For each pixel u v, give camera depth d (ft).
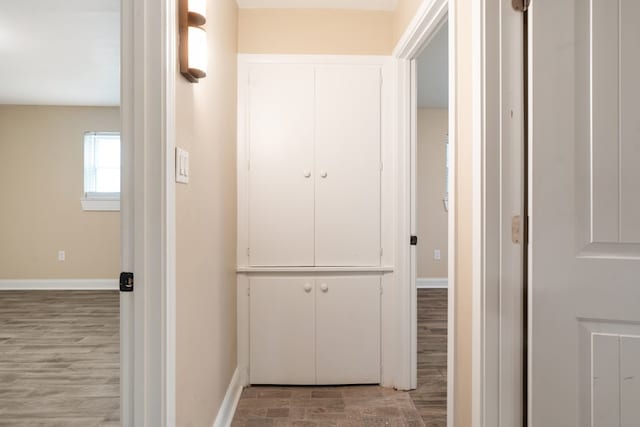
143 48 3.77
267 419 6.86
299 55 8.03
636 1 3.71
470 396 4.38
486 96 3.98
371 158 8.10
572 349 3.79
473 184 4.20
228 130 7.01
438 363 9.28
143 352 3.79
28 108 16.47
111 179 16.84
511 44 3.99
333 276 8.07
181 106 4.36
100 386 8.02
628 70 3.73
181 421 4.38
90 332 11.32
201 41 4.46
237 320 7.97
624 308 3.72
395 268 7.96
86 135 16.65
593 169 3.76
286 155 8.03
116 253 16.70
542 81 3.80
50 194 16.57
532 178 3.84
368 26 8.10
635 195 3.72
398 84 7.93
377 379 8.09
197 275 5.04
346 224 8.09
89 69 12.23
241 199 7.99
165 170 3.81
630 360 3.71
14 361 9.26
